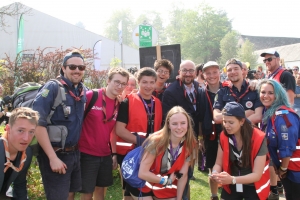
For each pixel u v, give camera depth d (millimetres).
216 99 4457
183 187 3438
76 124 3410
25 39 26312
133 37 7930
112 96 3824
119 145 4059
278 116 3604
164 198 3445
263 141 3268
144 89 3975
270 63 5129
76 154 3504
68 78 3430
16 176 3070
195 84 4762
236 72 4254
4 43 25578
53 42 27281
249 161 3309
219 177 3217
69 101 3346
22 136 2854
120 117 3908
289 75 4887
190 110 4516
